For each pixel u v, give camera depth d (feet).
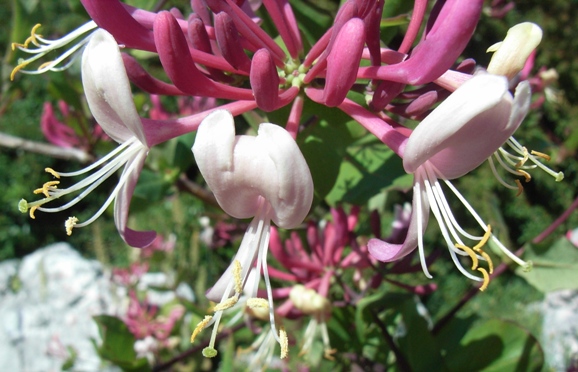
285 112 0.31
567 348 0.93
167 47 0.22
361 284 0.47
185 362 0.76
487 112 0.20
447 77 0.24
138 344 0.74
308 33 0.36
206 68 0.27
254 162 0.21
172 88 0.26
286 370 0.57
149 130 0.24
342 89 0.23
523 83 0.20
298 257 0.42
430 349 0.39
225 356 0.51
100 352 0.49
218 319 0.23
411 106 0.25
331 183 0.33
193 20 0.25
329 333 0.44
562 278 0.41
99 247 0.89
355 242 0.41
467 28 0.20
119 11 0.24
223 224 0.69
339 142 0.33
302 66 0.27
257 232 0.23
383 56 0.26
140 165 0.24
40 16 0.54
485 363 0.39
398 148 0.23
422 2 0.26
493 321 0.39
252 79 0.23
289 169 0.20
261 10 0.35
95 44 0.21
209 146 0.21
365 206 0.52
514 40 0.22
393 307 0.41
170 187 0.55
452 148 0.21
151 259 0.86
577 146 0.56
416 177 0.23
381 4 0.24
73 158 0.60
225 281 0.24
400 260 0.40
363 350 0.45
